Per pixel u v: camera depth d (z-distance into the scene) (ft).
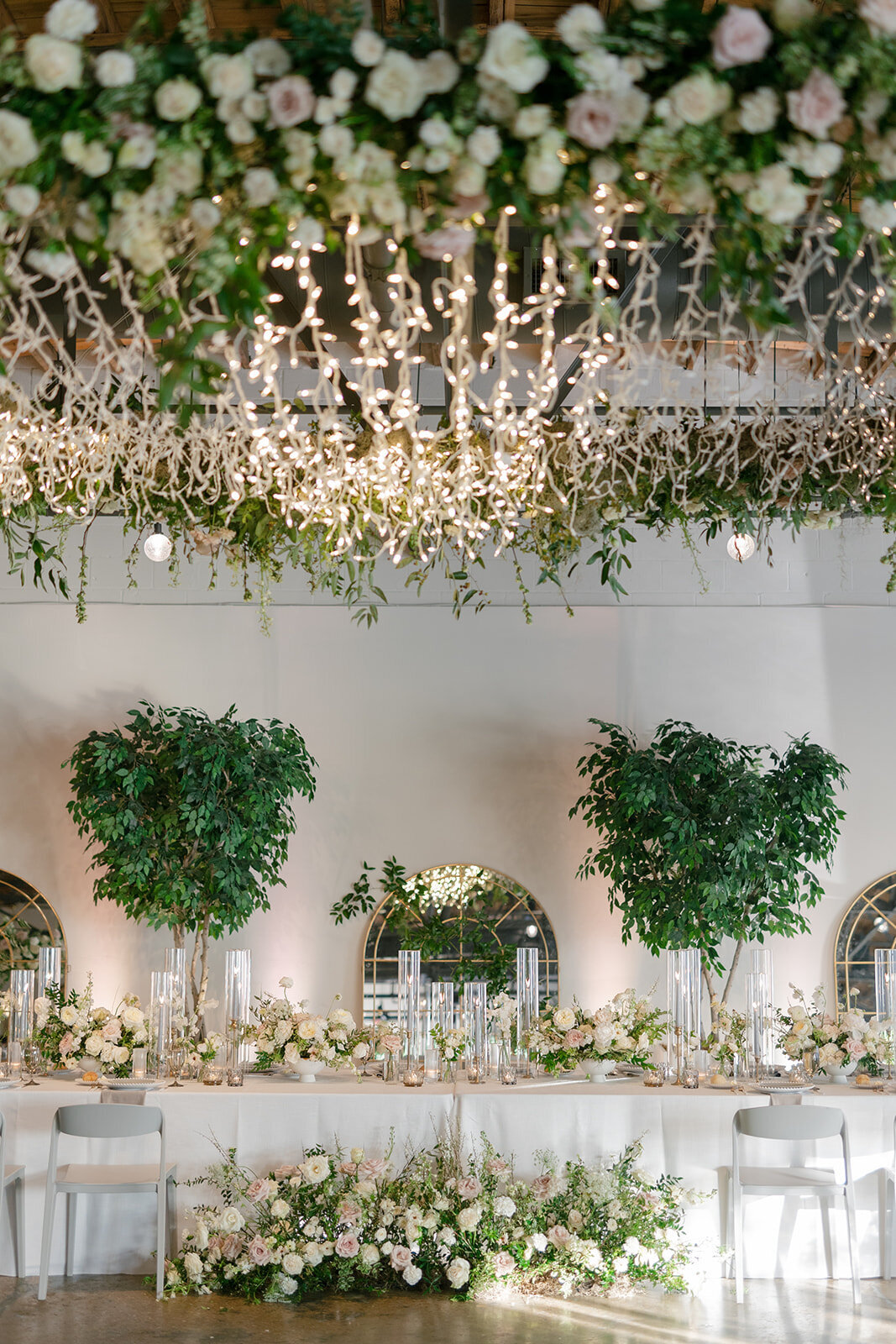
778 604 26.37
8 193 6.32
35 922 25.34
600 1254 16.29
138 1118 16.31
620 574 26.50
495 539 25.91
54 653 26.05
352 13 6.41
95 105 6.23
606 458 16.99
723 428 16.10
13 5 10.83
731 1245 16.88
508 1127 17.08
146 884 23.16
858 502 16.78
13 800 25.67
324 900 25.54
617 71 6.11
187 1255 16.25
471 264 8.21
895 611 26.32
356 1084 17.98
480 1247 16.48
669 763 23.65
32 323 13.89
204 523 17.60
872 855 25.66
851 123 6.31
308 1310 15.61
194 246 7.09
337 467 16.47
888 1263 16.99
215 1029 24.82
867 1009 25.12
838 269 13.48
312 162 6.40
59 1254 17.24
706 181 6.45
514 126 6.28
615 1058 18.56
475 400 14.43
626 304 13.78
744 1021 19.12
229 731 23.63
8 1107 17.42
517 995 19.12
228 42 6.35
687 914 22.80
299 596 26.37
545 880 25.64
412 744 26.04
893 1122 17.25
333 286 13.85
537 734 26.08
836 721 26.08
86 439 15.44
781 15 6.08
